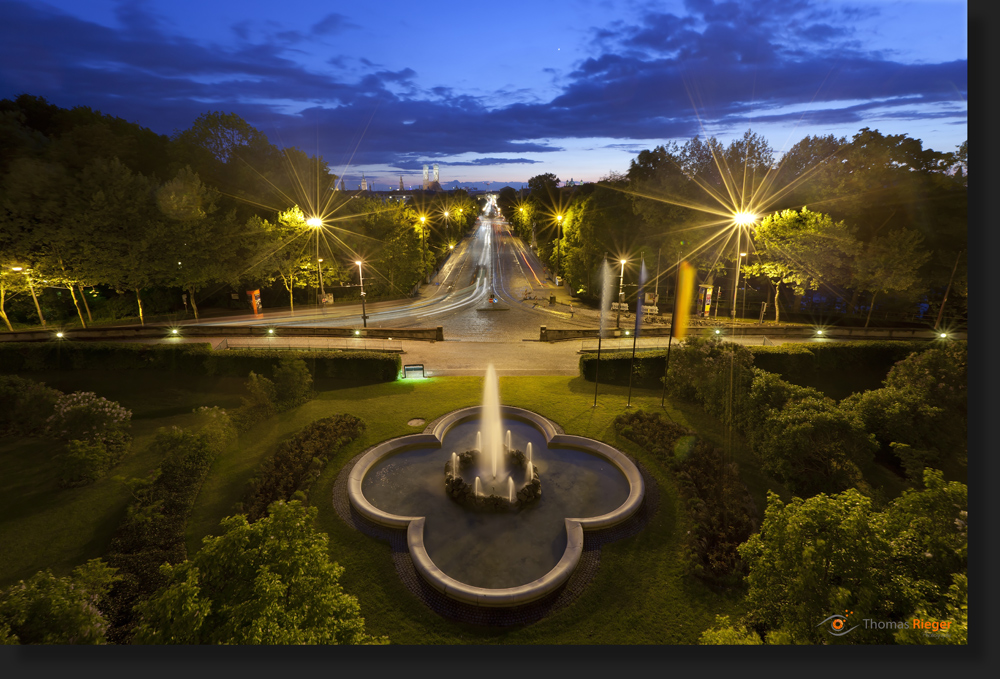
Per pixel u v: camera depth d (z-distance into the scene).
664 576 14.55
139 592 13.41
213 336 41.56
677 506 17.62
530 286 77.69
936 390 21.98
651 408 26.23
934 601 8.78
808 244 43.22
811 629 9.00
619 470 20.31
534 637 12.54
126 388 28.81
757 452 21.08
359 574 14.54
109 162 46.28
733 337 41.22
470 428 24.41
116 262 42.50
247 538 10.17
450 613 13.27
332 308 59.84
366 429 23.41
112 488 18.75
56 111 54.31
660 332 45.53
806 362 31.16
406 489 18.97
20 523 16.69
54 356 31.28
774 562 10.39
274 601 9.03
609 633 12.65
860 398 23.20
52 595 9.38
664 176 57.59
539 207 128.38
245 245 52.06
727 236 53.88
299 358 30.52
